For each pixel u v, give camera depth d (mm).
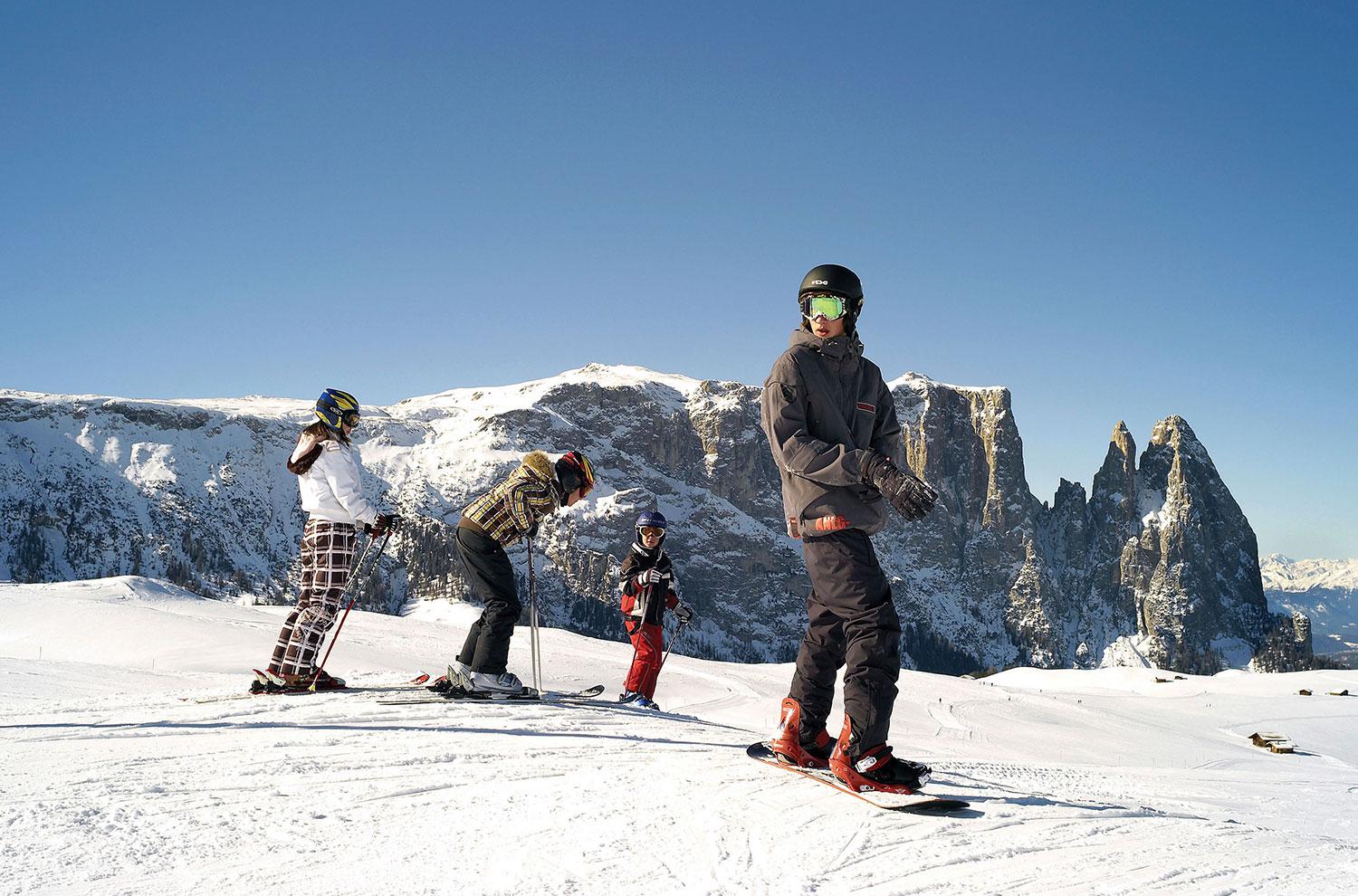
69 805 3018
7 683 9945
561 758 4105
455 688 6484
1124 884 2467
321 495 6750
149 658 36250
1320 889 2463
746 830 2930
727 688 48719
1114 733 52938
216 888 2275
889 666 3523
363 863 2506
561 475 6684
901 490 3209
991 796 3902
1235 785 9805
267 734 4629
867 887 2416
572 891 2307
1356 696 85250
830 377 3709
